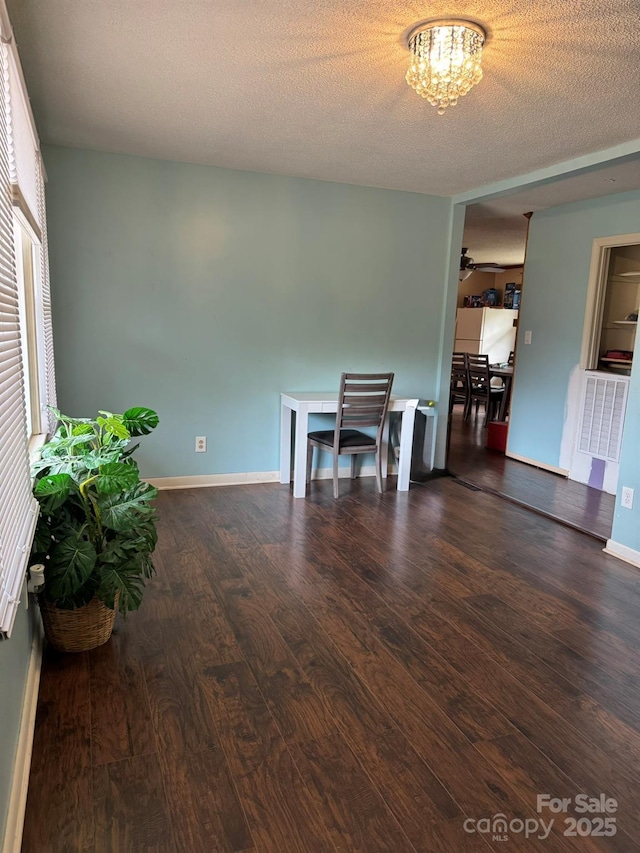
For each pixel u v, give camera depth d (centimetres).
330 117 300
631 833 151
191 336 420
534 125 300
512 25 203
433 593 283
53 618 214
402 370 495
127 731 182
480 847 146
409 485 469
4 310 152
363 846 145
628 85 248
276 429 459
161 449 428
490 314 917
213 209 410
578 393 498
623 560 329
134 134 337
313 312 454
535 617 262
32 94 277
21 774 152
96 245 385
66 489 204
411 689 208
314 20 205
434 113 289
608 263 482
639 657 233
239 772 167
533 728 190
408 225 473
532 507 420
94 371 398
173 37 219
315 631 245
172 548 327
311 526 369
